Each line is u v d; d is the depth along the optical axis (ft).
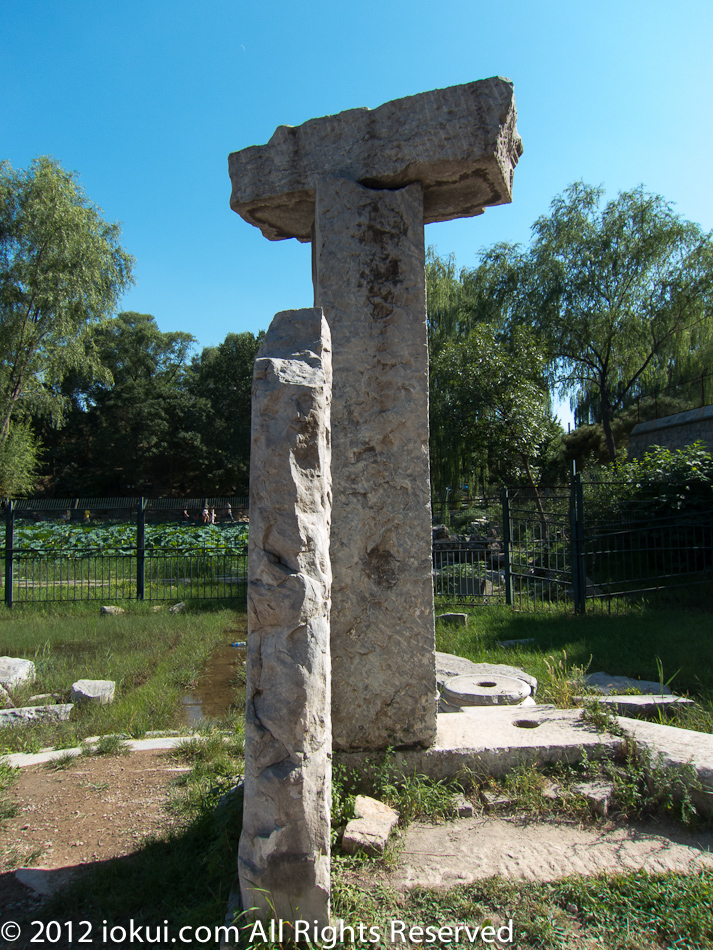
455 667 18.65
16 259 71.36
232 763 12.70
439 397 62.59
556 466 80.69
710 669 17.79
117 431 154.92
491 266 73.97
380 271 10.65
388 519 10.42
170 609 35.47
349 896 7.52
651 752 10.12
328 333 8.54
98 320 77.71
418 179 10.71
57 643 27.20
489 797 9.80
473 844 8.79
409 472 10.48
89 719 16.92
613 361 70.54
